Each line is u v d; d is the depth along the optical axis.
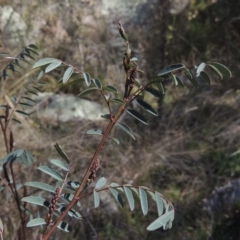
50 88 5.35
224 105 5.55
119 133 4.95
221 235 4.46
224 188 4.77
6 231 3.69
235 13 6.53
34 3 5.97
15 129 4.56
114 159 4.67
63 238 4.05
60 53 5.77
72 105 5.16
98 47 5.78
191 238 4.39
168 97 5.56
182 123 5.32
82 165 4.45
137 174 4.70
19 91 5.01
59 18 5.97
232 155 5.01
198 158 5.02
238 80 5.94
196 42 6.37
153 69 5.95
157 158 4.88
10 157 1.69
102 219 4.30
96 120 5.09
